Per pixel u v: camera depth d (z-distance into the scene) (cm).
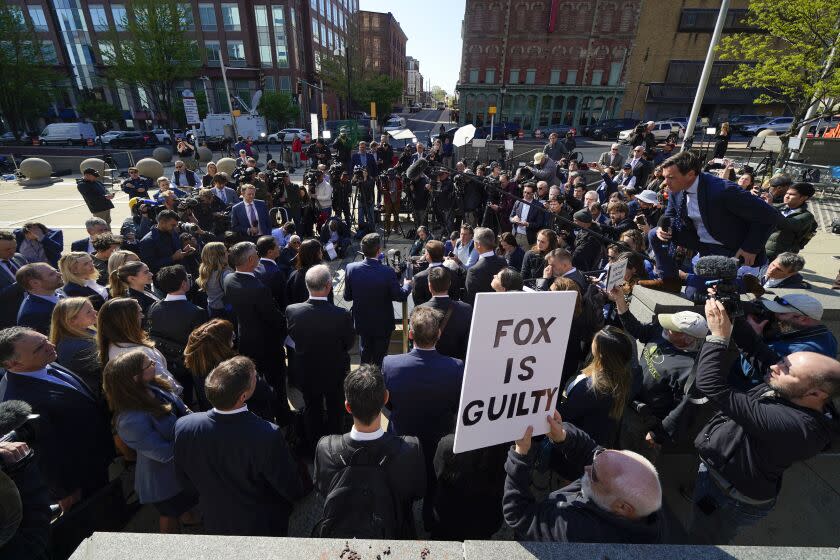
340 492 167
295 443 316
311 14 4647
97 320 258
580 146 2573
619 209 574
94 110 3441
